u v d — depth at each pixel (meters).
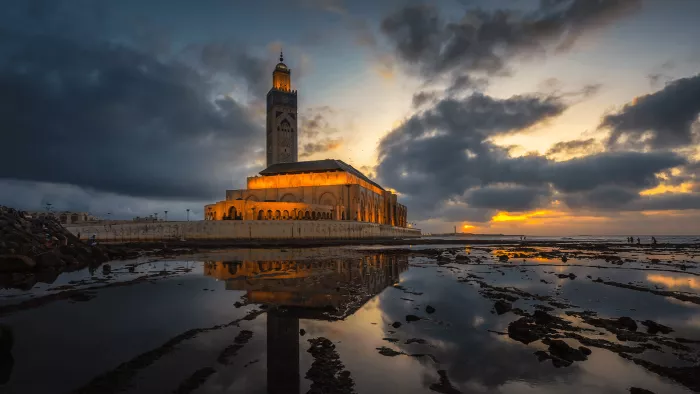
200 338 9.69
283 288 18.16
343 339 9.90
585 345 9.69
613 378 7.52
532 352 9.05
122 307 13.30
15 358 8.05
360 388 6.82
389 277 23.17
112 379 6.96
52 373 7.23
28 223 30.73
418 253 47.44
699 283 21.23
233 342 9.41
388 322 11.80
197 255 42.00
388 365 8.04
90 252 32.22
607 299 16.20
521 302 15.45
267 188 112.00
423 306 14.33
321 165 118.94
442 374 7.59
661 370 7.92
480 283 20.69
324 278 22.22
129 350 8.68
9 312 12.34
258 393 6.43
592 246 74.31
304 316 12.38
